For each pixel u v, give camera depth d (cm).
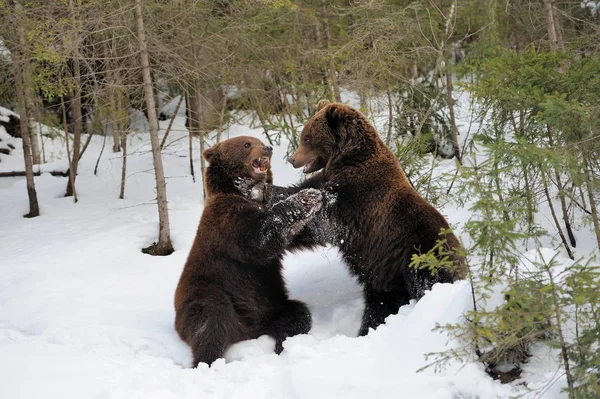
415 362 474
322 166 676
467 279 545
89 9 1040
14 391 463
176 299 621
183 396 480
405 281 619
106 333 641
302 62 1415
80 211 1221
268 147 650
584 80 734
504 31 1611
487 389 439
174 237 1017
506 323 425
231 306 602
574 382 421
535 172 755
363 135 634
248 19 1261
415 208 615
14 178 1520
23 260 955
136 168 1408
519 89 757
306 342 586
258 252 621
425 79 1281
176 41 1138
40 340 625
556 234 812
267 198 665
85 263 916
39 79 1135
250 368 530
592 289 412
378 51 1145
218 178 651
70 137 1702
